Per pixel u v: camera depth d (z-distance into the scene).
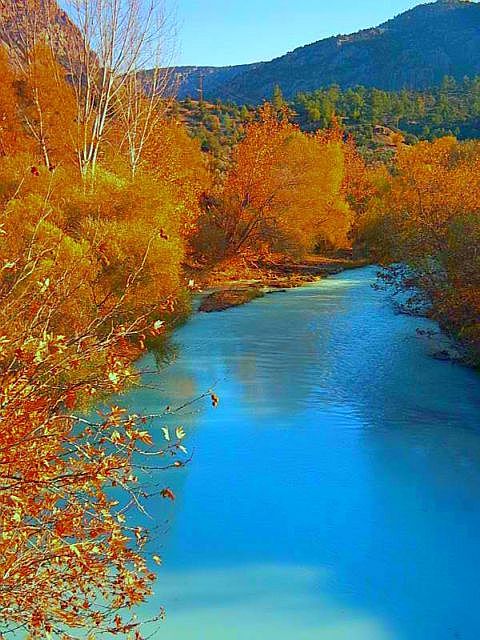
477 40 196.38
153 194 18.16
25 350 4.79
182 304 19.33
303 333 21.17
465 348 17.95
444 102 112.50
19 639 5.99
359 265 41.06
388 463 11.05
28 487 4.48
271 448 11.66
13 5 22.62
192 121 86.44
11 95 21.14
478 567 8.12
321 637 6.85
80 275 11.46
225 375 16.22
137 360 16.95
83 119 22.86
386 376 16.22
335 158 44.84
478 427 12.73
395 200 28.59
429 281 19.97
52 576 4.67
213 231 36.19
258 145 37.88
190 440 11.97
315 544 8.64
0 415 4.52
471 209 20.33
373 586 7.76
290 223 38.19
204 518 9.24
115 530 4.72
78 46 23.19
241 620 7.09
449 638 6.87
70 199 16.55
